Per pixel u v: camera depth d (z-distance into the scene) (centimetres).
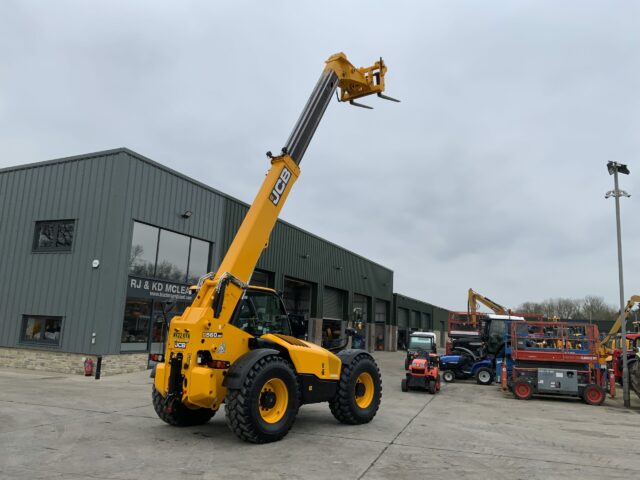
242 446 669
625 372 1358
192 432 746
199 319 681
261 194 807
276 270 2605
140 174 1658
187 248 1884
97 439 686
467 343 2298
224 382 674
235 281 725
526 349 1437
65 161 1678
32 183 1731
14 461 569
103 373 1491
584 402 1420
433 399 1350
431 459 635
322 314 3180
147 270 1684
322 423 859
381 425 866
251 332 768
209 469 559
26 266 1677
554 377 1406
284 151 846
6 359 1642
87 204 1616
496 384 1853
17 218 1733
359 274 3878
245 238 763
